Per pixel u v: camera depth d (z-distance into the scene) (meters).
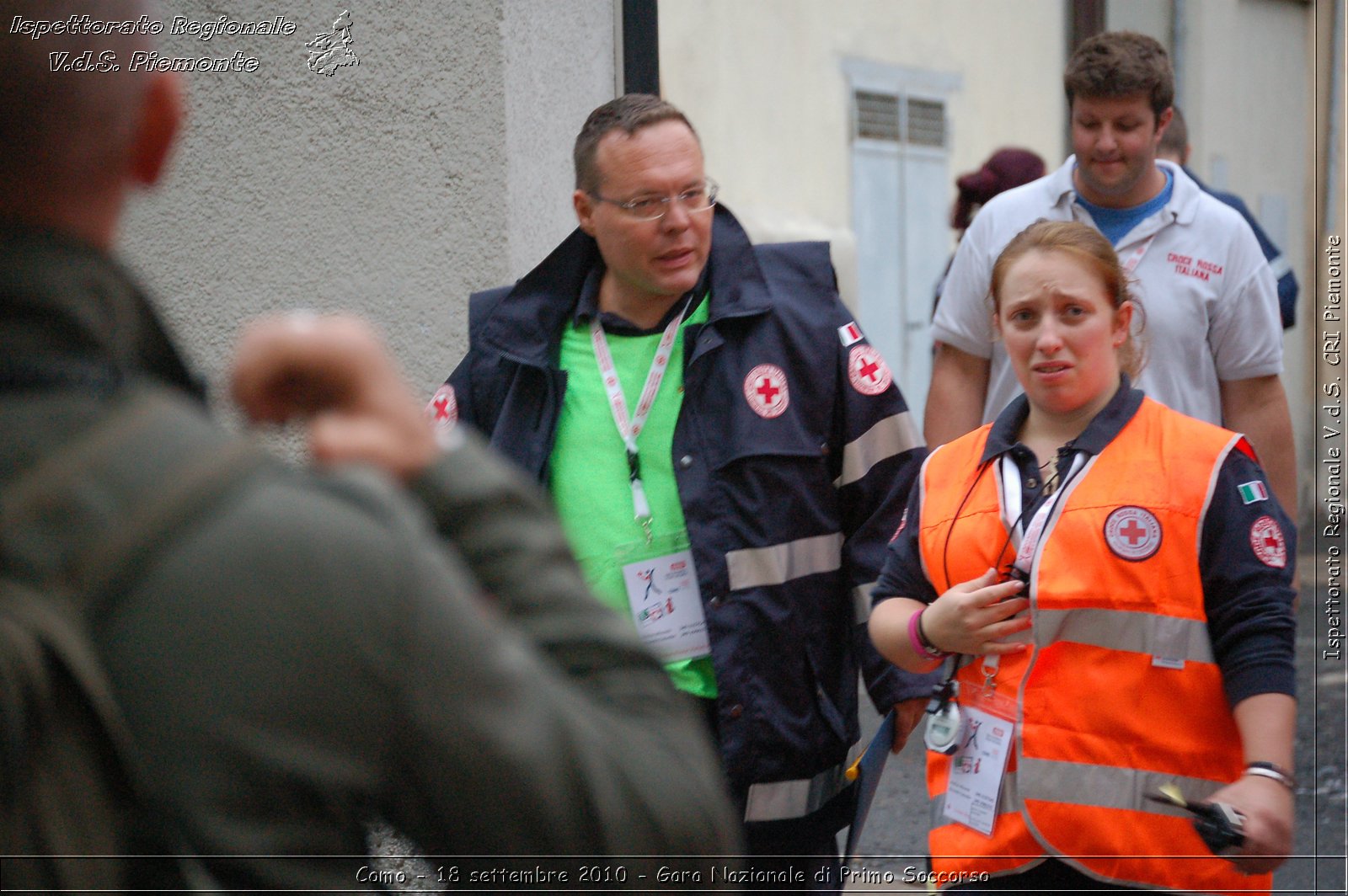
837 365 5.05
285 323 1.81
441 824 1.67
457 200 6.76
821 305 5.10
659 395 5.02
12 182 1.72
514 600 1.83
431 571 1.68
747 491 4.87
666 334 5.08
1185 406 6.25
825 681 5.00
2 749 1.56
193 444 1.68
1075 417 4.38
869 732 8.86
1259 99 21.38
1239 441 4.18
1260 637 3.99
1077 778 4.08
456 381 5.34
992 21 19.05
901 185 17.91
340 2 6.92
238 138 7.13
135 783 1.60
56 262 1.72
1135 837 4.04
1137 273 6.25
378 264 6.95
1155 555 4.08
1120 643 4.08
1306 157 22.31
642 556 4.91
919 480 4.70
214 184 7.18
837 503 5.08
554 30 6.96
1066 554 4.16
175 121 1.90
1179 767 4.05
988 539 4.36
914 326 18.31
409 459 1.83
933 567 4.53
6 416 1.66
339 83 6.95
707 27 15.07
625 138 4.91
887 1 17.45
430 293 6.86
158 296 7.29
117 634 1.60
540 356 5.11
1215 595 4.07
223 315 7.22
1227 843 3.78
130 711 1.60
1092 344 4.29
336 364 1.80
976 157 19.14
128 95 1.80
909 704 4.93
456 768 1.63
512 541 1.85
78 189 1.76
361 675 1.62
